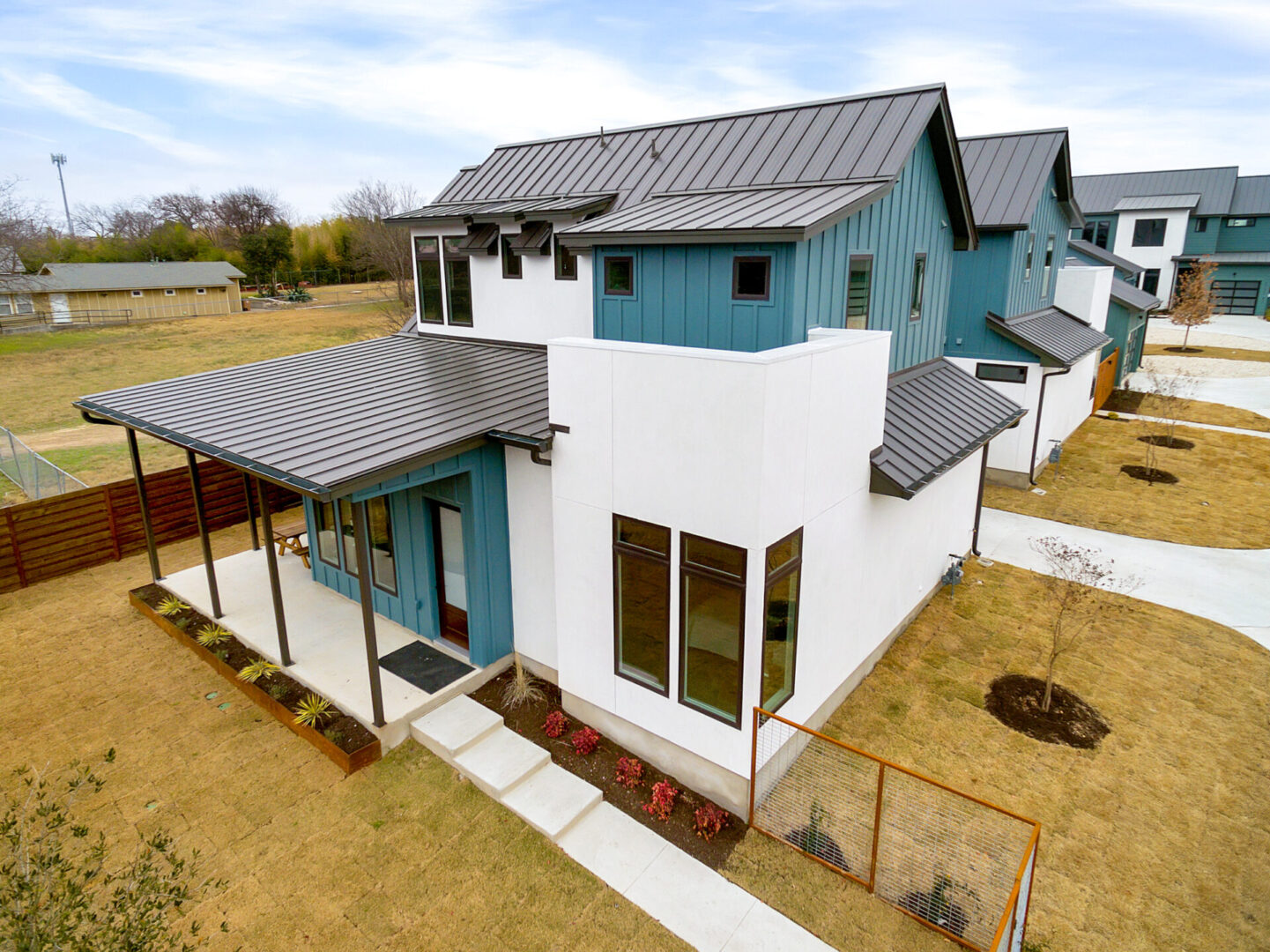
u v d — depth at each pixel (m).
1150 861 7.18
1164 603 12.33
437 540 10.45
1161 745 8.85
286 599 12.12
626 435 7.89
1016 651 10.88
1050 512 16.31
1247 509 16.47
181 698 9.88
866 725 9.20
